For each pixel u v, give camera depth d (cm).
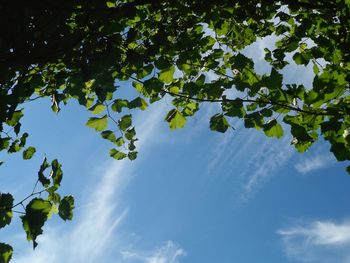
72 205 277
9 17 308
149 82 415
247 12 482
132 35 377
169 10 458
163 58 414
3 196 253
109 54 367
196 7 429
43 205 258
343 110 316
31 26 321
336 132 319
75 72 386
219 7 452
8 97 324
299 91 325
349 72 312
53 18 326
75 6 347
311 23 485
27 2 308
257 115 376
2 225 253
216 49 497
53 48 335
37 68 390
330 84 297
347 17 374
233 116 388
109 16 361
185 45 427
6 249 252
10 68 333
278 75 319
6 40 312
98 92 402
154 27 459
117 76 454
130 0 411
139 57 388
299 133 340
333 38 374
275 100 332
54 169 284
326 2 412
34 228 253
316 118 341
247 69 338
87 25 360
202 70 475
